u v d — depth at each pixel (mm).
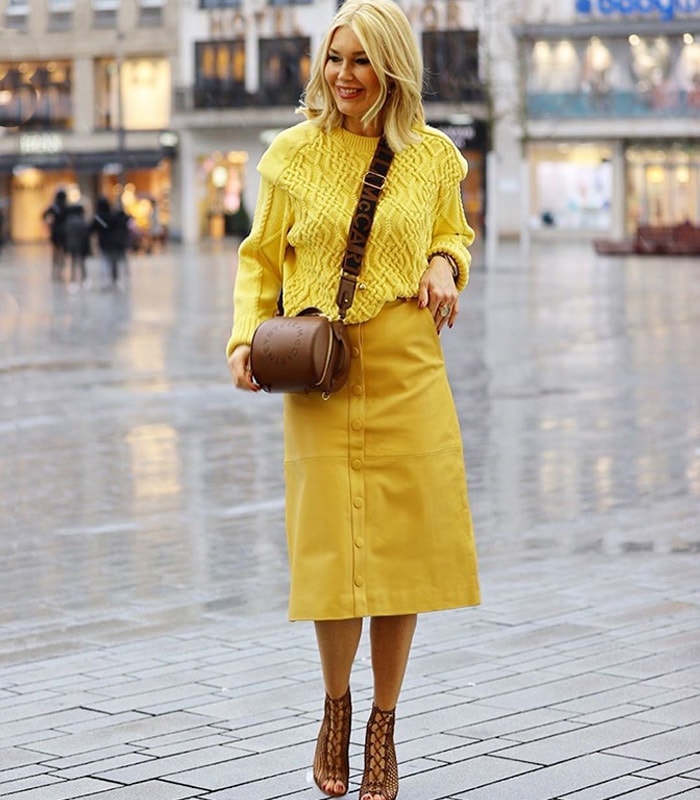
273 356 5895
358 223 6051
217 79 92312
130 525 12852
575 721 7121
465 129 85375
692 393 21328
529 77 84375
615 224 85062
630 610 9391
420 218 6121
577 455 16203
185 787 6328
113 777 6461
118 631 9250
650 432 17812
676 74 83438
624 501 13594
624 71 83812
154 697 7684
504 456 16203
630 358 25906
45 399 21312
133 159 93938
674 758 6578
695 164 84125
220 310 38219
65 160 95562
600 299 40000
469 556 6289
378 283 6082
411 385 6164
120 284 49500
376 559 6137
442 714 7258
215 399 21281
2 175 98562
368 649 8539
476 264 59844
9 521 13055
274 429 18469
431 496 6172
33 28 95750
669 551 11367
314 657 8453
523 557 11211
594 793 6164
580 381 22797
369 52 5984
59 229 50406
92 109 95312
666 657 8250
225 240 94188
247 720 7258
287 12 90438
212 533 12492
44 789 6316
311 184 6102
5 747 6898
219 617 9570
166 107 94375
